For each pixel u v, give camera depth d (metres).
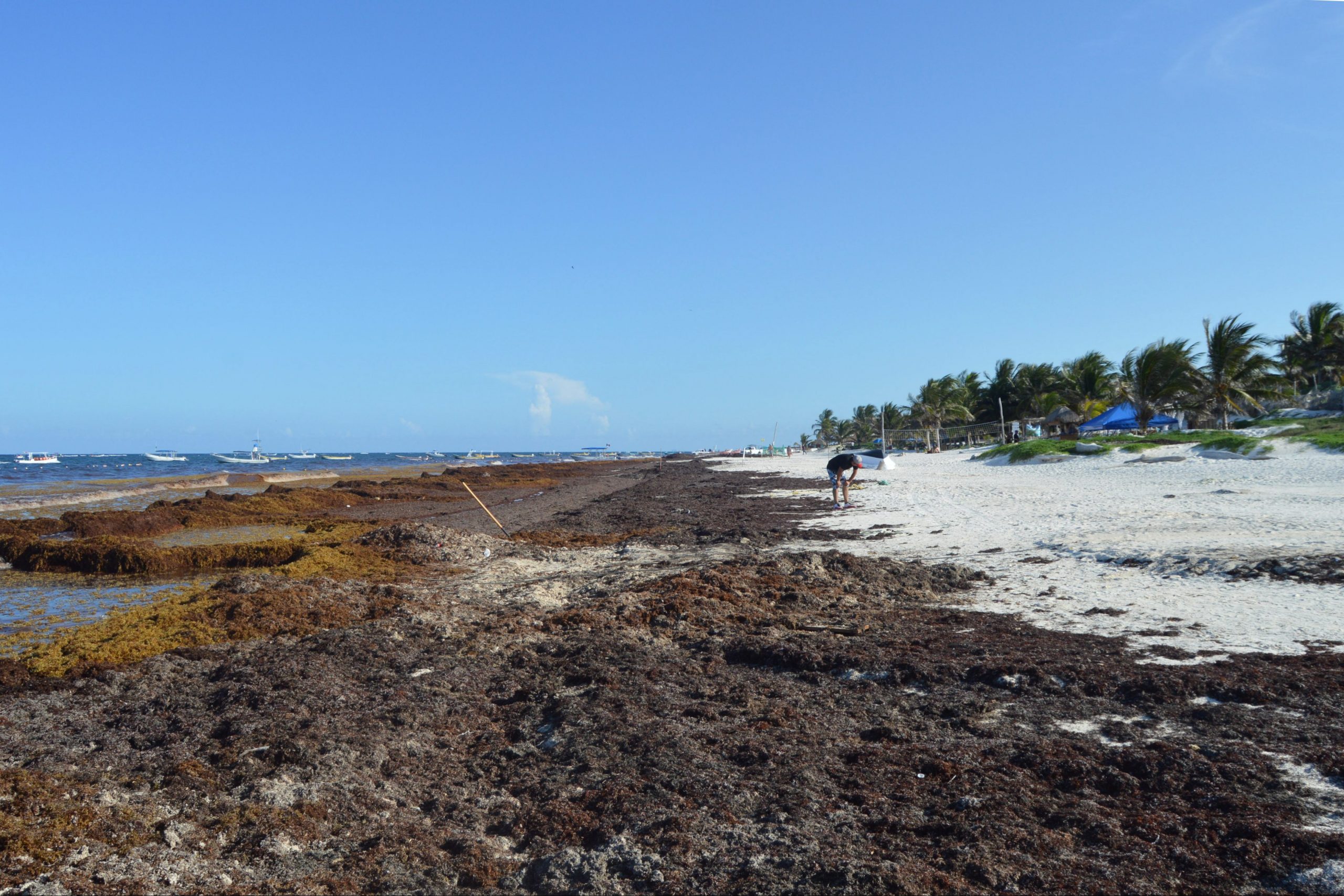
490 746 6.54
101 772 5.73
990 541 16.31
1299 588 10.38
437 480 51.78
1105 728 6.39
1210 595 10.50
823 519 22.33
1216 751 5.74
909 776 5.62
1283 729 6.10
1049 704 7.01
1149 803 5.07
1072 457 37.44
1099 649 8.52
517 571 15.37
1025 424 72.62
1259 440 30.33
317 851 4.75
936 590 12.28
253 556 17.77
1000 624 9.94
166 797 5.29
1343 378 49.59
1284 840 4.42
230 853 4.65
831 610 11.01
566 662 8.68
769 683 7.98
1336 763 5.41
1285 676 7.23
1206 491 22.17
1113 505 20.34
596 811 5.23
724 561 14.97
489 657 9.07
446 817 5.29
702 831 4.85
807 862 4.41
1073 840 4.64
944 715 6.89
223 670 8.48
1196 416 51.09
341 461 153.38
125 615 11.56
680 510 27.81
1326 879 4.03
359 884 4.40
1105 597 10.88
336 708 7.23
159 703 7.36
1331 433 29.88
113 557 17.25
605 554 17.45
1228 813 4.82
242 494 39.94
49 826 4.71
